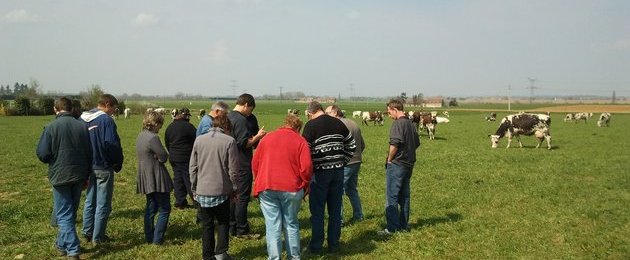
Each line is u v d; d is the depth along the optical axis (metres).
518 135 23.36
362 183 13.20
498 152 21.02
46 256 7.18
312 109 7.38
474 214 9.79
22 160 17.69
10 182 13.23
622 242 7.91
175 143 9.91
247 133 7.75
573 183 13.08
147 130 7.55
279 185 6.52
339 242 7.83
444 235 8.32
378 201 11.00
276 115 67.00
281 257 7.19
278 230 6.73
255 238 8.07
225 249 6.84
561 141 27.14
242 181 7.92
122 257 7.16
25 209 9.94
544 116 22.86
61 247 7.15
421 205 10.56
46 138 6.71
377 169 15.70
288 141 6.65
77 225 8.87
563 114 77.94
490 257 7.25
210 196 6.56
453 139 28.92
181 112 10.04
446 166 16.45
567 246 7.73
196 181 6.72
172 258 7.13
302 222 9.18
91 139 7.38
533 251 7.50
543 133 22.73
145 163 7.44
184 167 9.95
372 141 26.91
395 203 8.26
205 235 6.79
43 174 14.71
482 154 20.14
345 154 7.37
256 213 9.77
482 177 14.09
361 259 7.17
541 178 13.89
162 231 7.70
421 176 14.27
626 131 36.06
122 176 14.42
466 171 15.28
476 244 7.82
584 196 11.45
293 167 6.62
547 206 10.41
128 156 19.47
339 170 7.18
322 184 7.14
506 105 149.12
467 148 23.06
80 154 6.93
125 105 75.19
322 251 7.47
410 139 8.11
